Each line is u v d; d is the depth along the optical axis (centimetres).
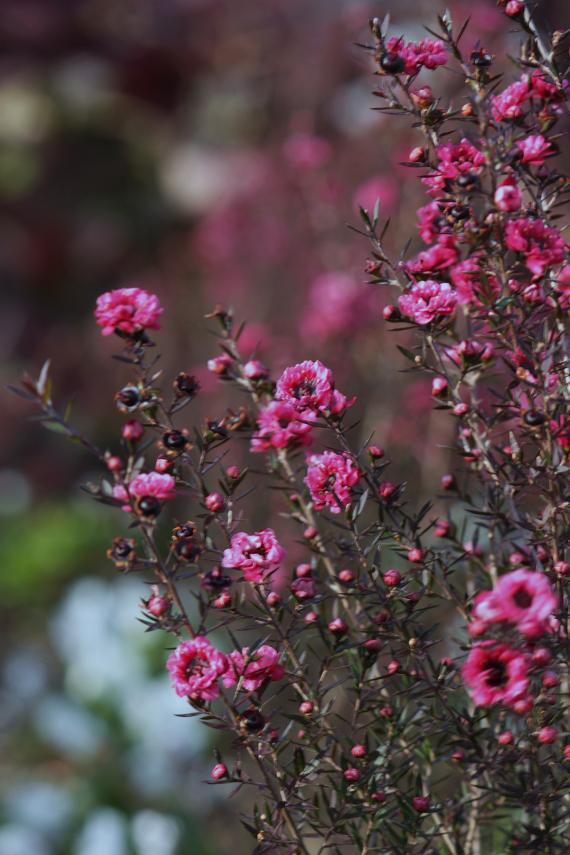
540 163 153
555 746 172
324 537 173
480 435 162
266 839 150
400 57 158
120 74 793
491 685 126
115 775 422
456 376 173
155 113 830
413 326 156
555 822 150
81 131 878
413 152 157
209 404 467
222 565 146
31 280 805
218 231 561
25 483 694
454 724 154
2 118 905
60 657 537
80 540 594
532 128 154
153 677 462
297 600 153
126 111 868
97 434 723
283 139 554
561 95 153
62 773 452
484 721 174
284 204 513
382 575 159
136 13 761
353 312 378
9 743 479
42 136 875
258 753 149
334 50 519
